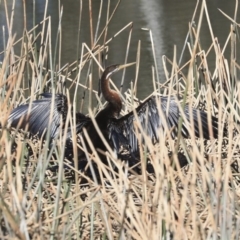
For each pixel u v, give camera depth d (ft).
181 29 170.40
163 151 48.24
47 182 63.52
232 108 65.31
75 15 186.29
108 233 49.37
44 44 83.82
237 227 47.19
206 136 66.95
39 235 48.11
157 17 185.06
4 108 53.67
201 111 66.90
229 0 204.64
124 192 49.67
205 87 78.95
